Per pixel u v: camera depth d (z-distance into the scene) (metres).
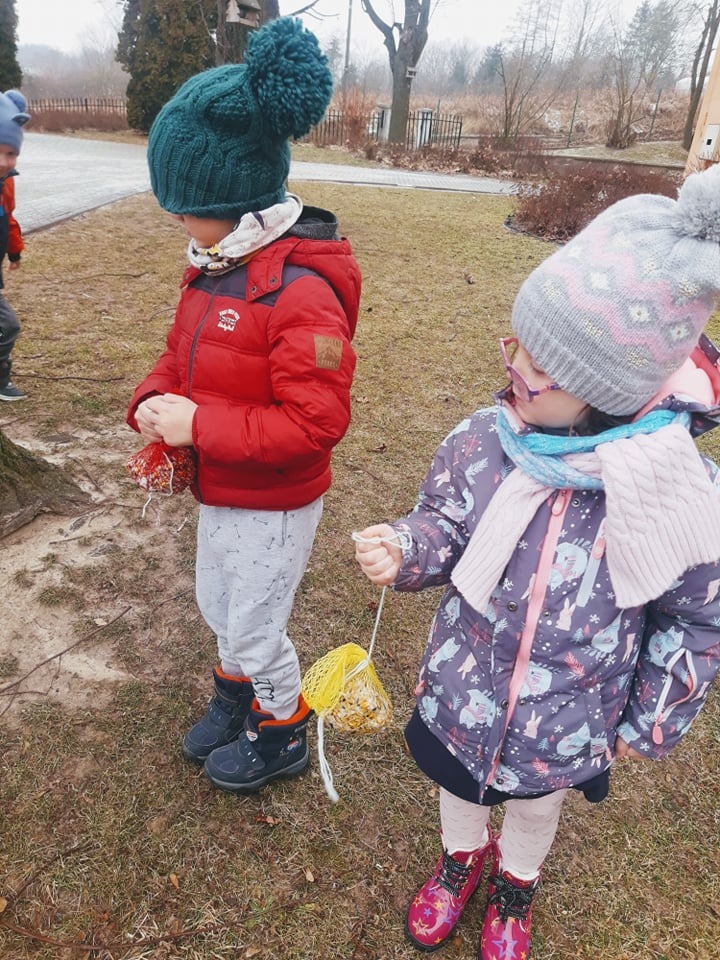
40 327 4.87
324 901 1.78
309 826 1.95
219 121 1.44
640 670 1.42
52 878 1.77
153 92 20.67
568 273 1.21
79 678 2.33
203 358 1.60
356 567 2.96
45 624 2.54
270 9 10.28
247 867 1.84
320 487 1.76
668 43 31.27
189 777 2.05
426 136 21.77
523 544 1.36
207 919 1.72
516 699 1.40
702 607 1.31
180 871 1.81
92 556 2.87
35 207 8.27
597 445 1.26
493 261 7.79
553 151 22.17
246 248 1.50
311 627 2.64
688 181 1.17
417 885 1.84
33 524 3.01
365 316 5.75
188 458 1.69
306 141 20.00
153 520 3.11
